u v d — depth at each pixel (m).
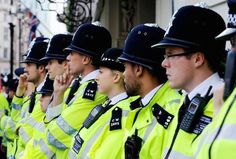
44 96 5.74
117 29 12.58
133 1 12.38
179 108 3.18
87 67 4.81
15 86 10.79
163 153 3.14
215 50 3.11
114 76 4.20
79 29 4.85
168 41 3.13
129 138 3.59
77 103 4.65
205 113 2.93
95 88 4.65
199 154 2.50
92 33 4.82
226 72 2.40
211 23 3.13
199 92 3.07
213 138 2.38
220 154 2.27
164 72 3.70
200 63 3.08
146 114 3.64
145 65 3.68
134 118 3.73
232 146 2.23
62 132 4.66
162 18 8.06
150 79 3.71
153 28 3.74
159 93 3.65
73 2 13.48
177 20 3.15
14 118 7.96
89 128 4.18
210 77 3.08
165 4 7.81
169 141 3.11
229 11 2.48
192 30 3.10
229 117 2.29
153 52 3.69
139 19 12.23
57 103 5.11
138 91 3.76
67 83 5.07
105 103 4.32
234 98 2.33
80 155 4.18
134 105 3.83
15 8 23.89
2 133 9.48
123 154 3.72
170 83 3.16
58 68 5.38
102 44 4.85
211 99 2.94
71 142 4.55
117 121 3.95
